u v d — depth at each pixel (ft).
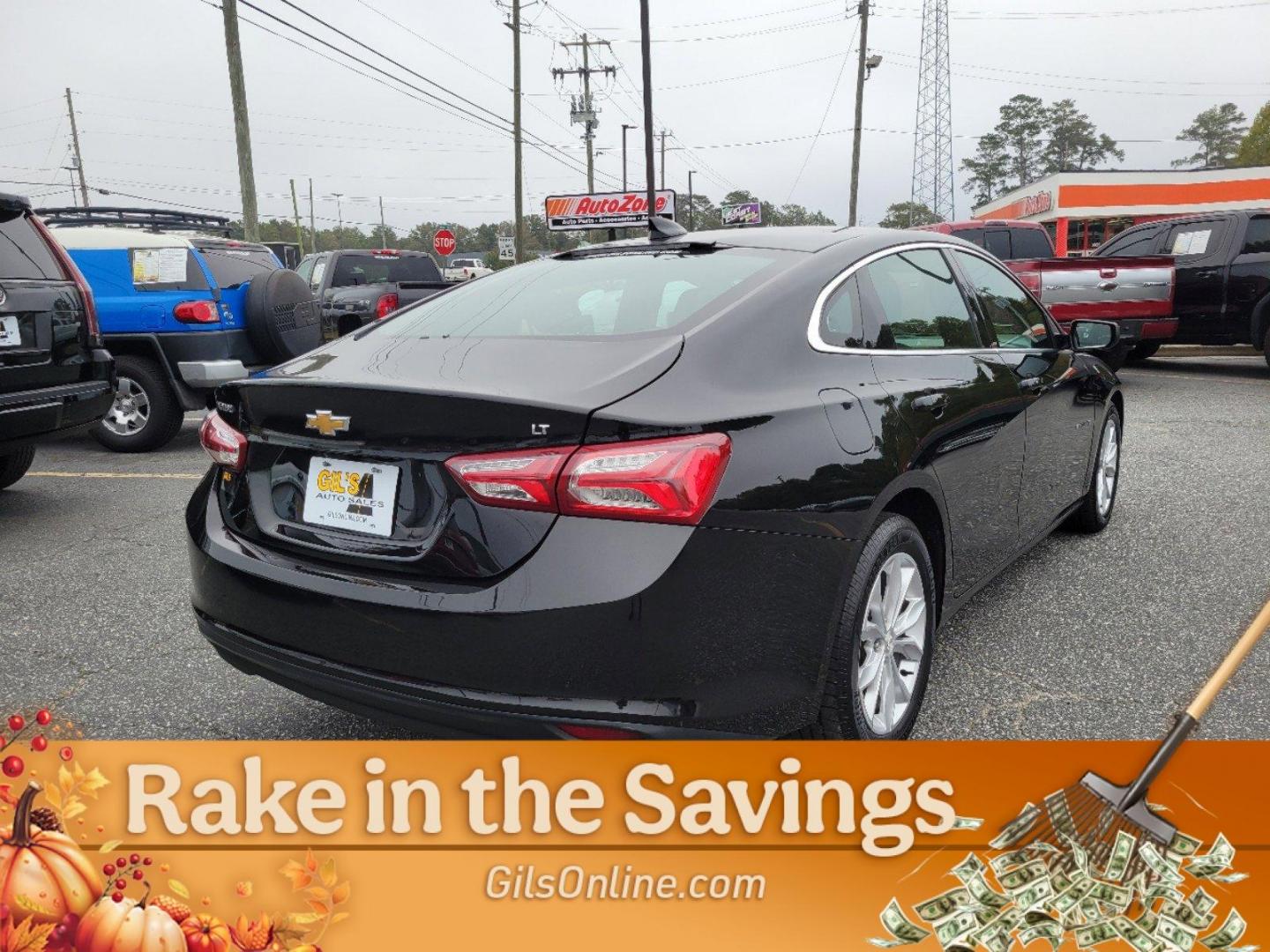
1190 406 27.66
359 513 7.15
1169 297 30.42
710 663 6.48
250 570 7.54
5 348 15.70
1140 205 123.34
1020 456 11.24
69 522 17.03
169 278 23.02
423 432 6.79
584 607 6.22
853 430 7.76
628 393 6.70
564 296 8.94
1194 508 16.80
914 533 8.43
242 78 57.41
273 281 24.36
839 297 8.75
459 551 6.56
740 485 6.64
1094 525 15.19
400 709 6.75
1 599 13.12
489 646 6.38
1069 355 13.37
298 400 7.43
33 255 16.78
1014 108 359.46
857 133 120.47
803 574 6.99
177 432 24.99
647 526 6.31
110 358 18.24
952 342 10.30
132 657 11.16
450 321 8.96
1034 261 30.58
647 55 77.25
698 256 9.39
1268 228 31.68
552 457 6.37
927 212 222.48
